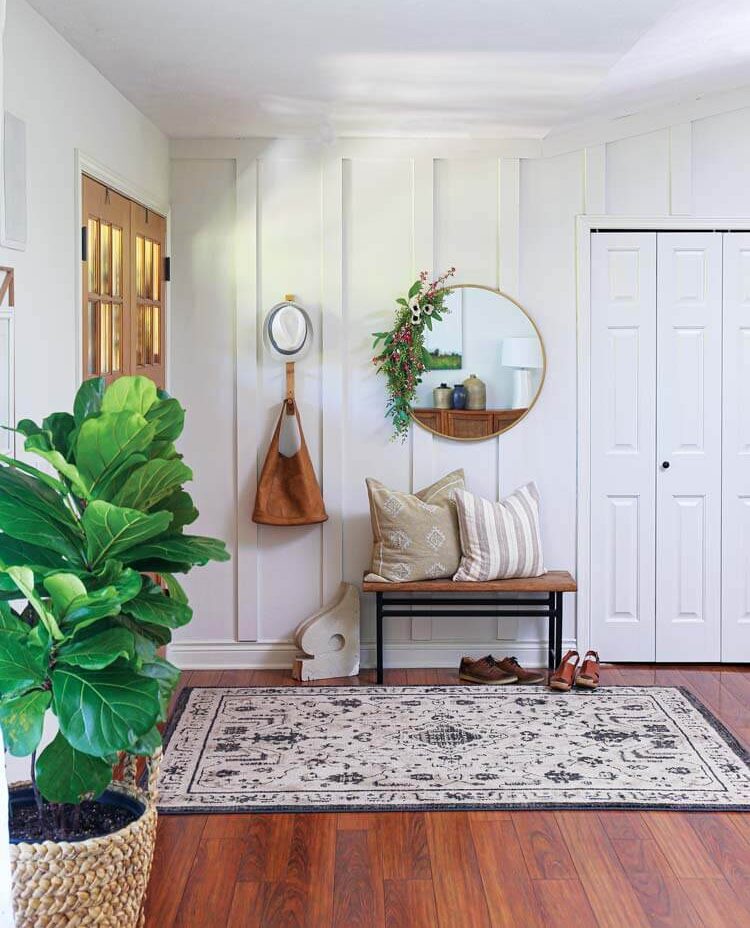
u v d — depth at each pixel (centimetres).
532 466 566
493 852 350
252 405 556
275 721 476
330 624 545
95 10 342
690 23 396
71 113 382
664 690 523
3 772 211
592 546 571
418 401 558
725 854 347
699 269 566
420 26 367
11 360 318
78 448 260
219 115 500
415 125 527
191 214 551
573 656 568
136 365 483
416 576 535
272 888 326
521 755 434
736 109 557
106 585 259
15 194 320
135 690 244
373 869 338
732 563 573
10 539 266
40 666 247
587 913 311
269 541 561
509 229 556
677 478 571
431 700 507
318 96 467
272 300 554
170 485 275
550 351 563
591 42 389
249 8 343
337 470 559
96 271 414
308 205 552
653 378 568
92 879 244
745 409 571
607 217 559
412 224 554
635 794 394
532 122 520
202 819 375
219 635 564
